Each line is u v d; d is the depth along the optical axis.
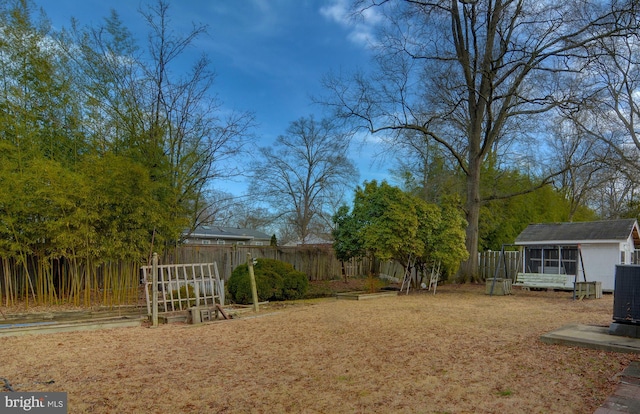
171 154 13.44
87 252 9.76
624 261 15.36
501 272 18.53
